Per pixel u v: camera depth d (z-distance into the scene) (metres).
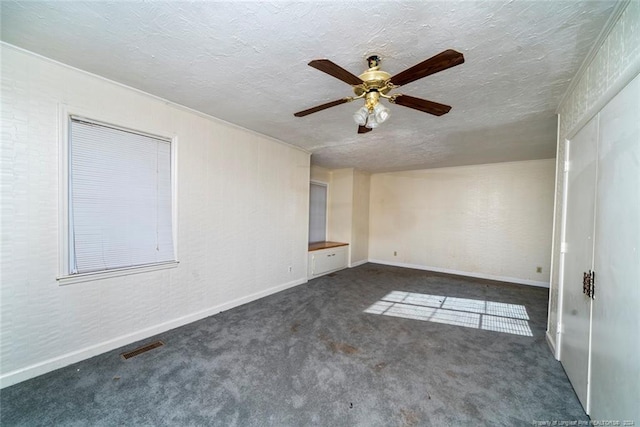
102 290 2.19
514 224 4.88
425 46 1.61
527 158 4.60
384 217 6.34
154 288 2.53
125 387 1.78
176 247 2.69
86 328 2.11
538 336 2.65
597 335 1.49
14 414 1.53
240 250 3.37
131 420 1.50
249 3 1.29
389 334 2.65
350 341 2.49
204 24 1.46
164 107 2.55
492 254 5.05
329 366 2.07
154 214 2.54
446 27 1.43
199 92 2.33
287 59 1.79
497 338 2.60
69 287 2.03
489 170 5.11
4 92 1.74
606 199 1.43
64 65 1.94
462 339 2.57
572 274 1.94
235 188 3.27
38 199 1.88
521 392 1.80
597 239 1.52
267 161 3.71
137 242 2.42
